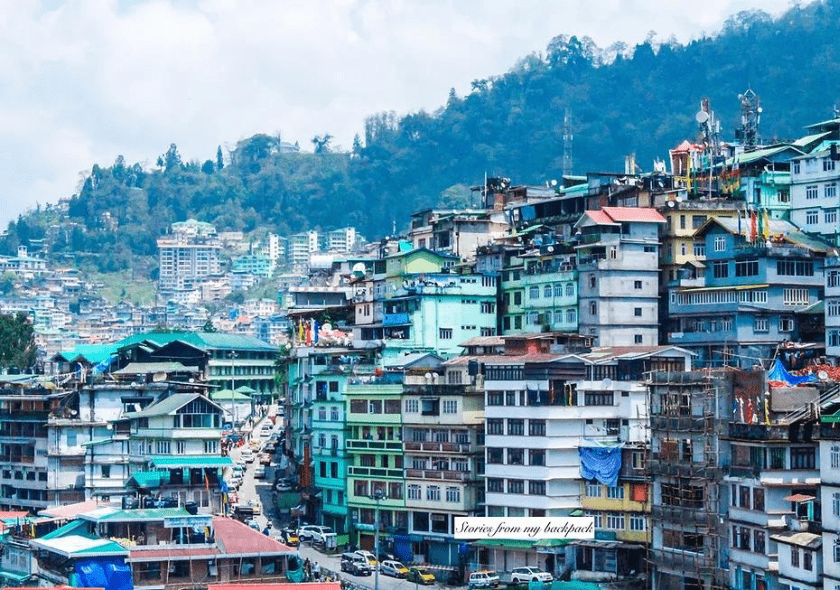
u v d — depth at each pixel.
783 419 156.75
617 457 184.00
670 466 168.25
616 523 183.75
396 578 194.12
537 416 190.00
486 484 195.25
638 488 182.00
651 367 190.62
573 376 190.38
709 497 163.00
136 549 179.62
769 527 151.12
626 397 188.50
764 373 160.25
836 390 157.25
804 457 152.00
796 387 161.88
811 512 148.38
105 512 189.88
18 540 193.75
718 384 163.62
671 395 170.12
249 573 182.00
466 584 191.25
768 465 152.38
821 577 140.88
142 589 178.25
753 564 153.88
